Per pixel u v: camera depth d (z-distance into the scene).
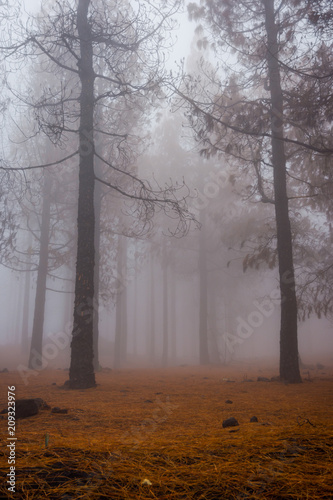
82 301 7.48
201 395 6.14
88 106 8.33
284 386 7.60
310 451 2.44
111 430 3.53
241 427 3.41
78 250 7.75
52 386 7.44
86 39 8.51
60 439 3.02
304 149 10.07
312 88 8.34
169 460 2.36
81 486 2.00
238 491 1.96
